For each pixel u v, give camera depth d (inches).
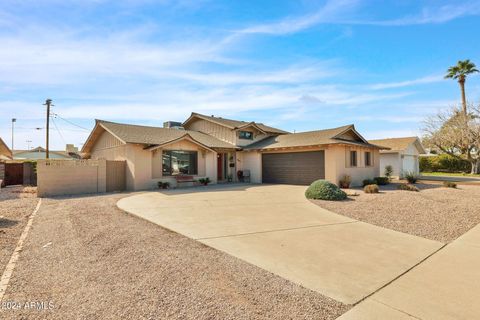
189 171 677.3
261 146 758.5
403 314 110.3
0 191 573.6
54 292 126.5
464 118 1093.1
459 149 1149.7
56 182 496.4
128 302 116.8
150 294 124.3
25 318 104.7
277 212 329.7
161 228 250.1
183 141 665.6
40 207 362.0
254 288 132.0
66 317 105.2
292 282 139.5
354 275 149.7
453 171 1235.9
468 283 141.1
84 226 253.9
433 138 1192.8
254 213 322.7
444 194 486.9
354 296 125.3
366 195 470.0
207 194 494.9
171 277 143.3
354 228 257.4
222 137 828.6
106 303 116.0
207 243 205.2
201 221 277.9
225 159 799.7
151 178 605.9
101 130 710.5
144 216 298.5
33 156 1579.7
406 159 1019.3
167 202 398.0
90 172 538.0
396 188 586.9
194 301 118.3
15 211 331.9
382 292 130.0
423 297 125.3
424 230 253.3
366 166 725.3
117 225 258.7
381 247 201.6
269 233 236.4
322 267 160.9
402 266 164.4
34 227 252.4
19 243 203.5
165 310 110.6
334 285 136.7
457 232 247.1
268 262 167.6
